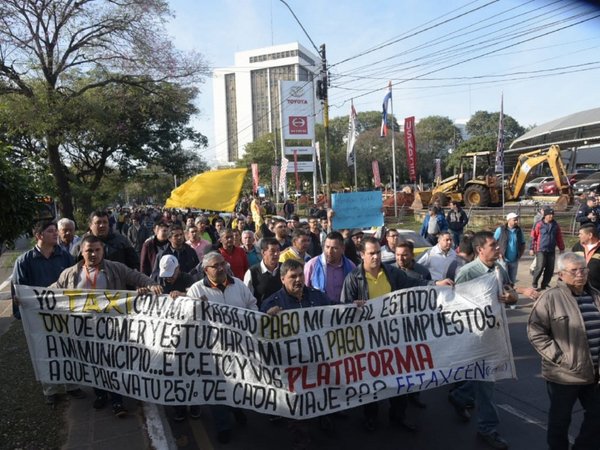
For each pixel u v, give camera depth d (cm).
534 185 3416
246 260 743
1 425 471
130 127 2766
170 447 442
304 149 4006
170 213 2075
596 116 4522
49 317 475
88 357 473
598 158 5138
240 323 446
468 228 2283
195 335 452
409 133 2234
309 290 478
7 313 953
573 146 4594
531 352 682
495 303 458
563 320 370
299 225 948
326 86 1936
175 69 2202
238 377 445
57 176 2044
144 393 457
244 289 494
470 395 484
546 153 2514
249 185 7088
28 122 1795
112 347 467
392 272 502
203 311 452
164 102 2494
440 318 459
